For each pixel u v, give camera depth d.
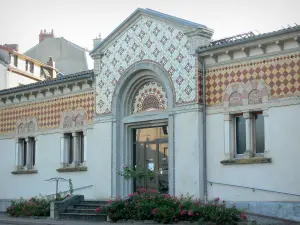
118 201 21.36
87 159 26.81
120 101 25.58
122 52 25.39
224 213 18.05
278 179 20.00
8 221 22.88
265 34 20.19
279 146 20.09
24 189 29.98
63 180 27.89
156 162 24.75
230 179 21.38
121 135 25.47
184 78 22.84
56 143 28.56
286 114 20.02
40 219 23.56
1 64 41.56
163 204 20.27
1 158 31.52
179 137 22.80
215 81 22.25
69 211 23.58
